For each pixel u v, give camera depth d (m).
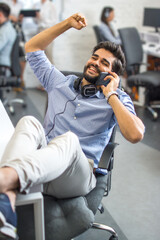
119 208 2.33
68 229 1.47
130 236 2.05
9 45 3.93
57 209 1.52
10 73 4.27
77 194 1.60
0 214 1.09
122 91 1.89
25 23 5.16
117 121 1.67
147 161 3.05
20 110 4.31
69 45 5.21
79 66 5.38
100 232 2.08
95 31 5.05
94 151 1.79
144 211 2.32
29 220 1.46
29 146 1.41
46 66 2.00
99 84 1.82
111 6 5.34
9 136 1.68
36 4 5.21
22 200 1.23
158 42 5.09
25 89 5.28
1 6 3.85
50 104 1.95
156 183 2.69
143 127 1.69
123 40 4.11
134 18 5.58
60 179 1.51
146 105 4.38
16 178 1.20
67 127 1.83
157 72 4.37
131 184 2.65
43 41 1.98
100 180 1.80
